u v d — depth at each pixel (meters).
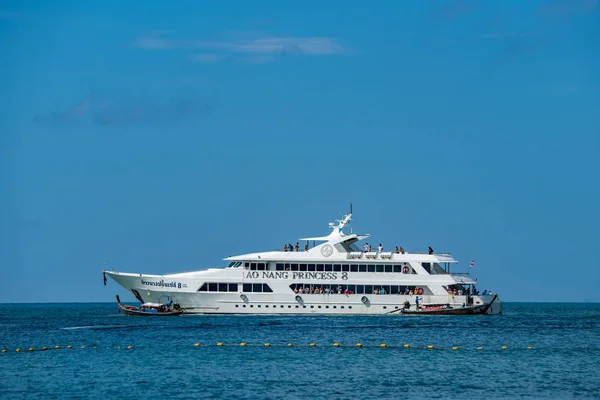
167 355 142.25
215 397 106.88
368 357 141.25
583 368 130.38
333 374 123.62
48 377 120.38
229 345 155.75
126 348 151.25
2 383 116.00
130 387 113.00
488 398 107.44
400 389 112.44
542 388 113.88
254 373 123.94
